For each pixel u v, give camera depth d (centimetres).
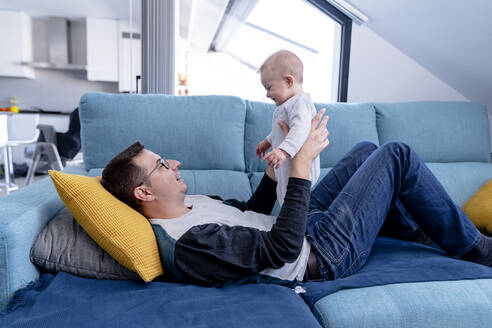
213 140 162
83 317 68
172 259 88
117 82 688
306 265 98
